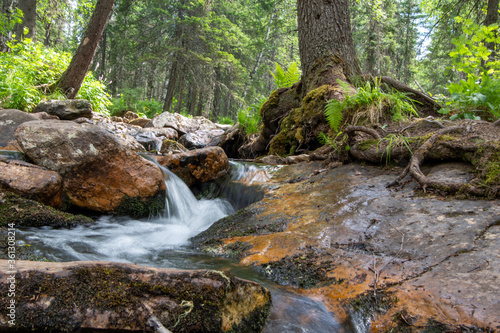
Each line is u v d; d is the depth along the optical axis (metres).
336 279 1.86
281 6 21.50
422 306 1.49
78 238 2.72
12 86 7.18
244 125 8.91
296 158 5.18
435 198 2.57
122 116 14.70
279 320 1.52
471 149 2.80
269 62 28.09
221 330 1.30
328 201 3.05
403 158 3.46
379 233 2.26
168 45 19.81
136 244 2.79
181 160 4.52
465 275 1.61
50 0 14.45
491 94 3.93
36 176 3.09
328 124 5.14
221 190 4.63
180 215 4.07
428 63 14.02
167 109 20.19
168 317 1.26
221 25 20.45
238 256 2.40
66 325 1.21
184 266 2.24
